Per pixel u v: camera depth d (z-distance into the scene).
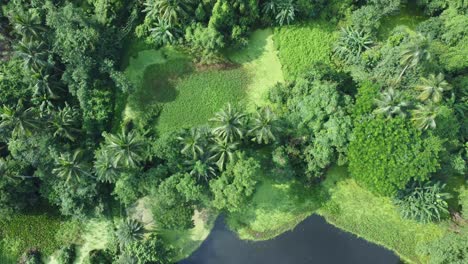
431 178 53.38
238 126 50.41
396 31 59.12
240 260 54.06
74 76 55.09
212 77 60.56
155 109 59.09
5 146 54.91
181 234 54.72
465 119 54.72
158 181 51.91
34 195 54.41
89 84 56.50
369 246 54.12
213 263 53.94
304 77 56.44
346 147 51.97
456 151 53.62
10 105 54.91
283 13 59.62
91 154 54.47
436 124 51.31
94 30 54.91
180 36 60.03
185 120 58.91
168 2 55.38
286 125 54.91
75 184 51.03
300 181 56.06
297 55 60.69
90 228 55.00
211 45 57.72
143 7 61.03
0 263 53.75
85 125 55.94
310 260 53.94
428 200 51.84
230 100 59.78
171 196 50.16
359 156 50.16
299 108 55.00
